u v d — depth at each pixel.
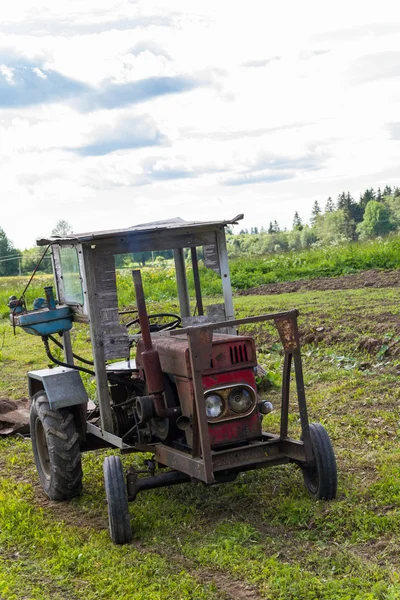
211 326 4.71
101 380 5.84
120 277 20.64
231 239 47.75
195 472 4.82
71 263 6.18
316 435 5.25
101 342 5.82
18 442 8.06
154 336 5.86
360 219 70.44
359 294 16.89
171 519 5.38
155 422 5.57
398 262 22.89
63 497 6.11
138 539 5.09
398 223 59.69
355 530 4.80
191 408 5.00
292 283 22.11
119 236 5.79
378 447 6.42
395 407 7.52
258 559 4.53
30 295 23.92
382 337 10.42
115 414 6.10
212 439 4.96
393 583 4.04
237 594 4.14
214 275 12.96
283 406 5.18
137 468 6.78
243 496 5.69
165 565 4.59
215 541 4.87
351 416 7.39
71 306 6.37
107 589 4.33
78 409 6.18
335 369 9.69
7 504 5.93
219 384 4.94
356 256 23.94
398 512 4.91
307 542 4.71
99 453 7.38
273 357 11.03
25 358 13.68
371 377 8.87
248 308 16.42
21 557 4.95
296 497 5.48
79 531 5.36
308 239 51.03
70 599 4.29
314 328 11.86
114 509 4.99
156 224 6.85
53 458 5.94
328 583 4.09
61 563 4.73
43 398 6.22
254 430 5.06
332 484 5.21
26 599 4.31
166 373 5.41
